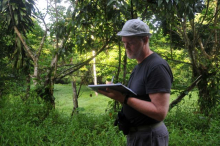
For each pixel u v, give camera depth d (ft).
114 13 13.21
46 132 13.00
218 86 15.92
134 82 5.45
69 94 36.96
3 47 22.20
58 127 13.58
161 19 15.08
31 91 16.90
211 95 15.75
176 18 16.01
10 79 21.58
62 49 16.71
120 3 12.07
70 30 15.57
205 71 16.16
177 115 15.98
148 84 4.98
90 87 5.13
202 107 16.93
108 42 17.46
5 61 23.39
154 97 4.85
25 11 19.45
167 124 15.21
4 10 19.22
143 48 5.31
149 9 14.82
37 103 16.42
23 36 19.71
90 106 27.66
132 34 5.12
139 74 5.35
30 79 22.80
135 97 5.29
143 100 5.14
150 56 5.27
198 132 13.17
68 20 15.66
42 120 15.20
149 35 5.38
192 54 16.58
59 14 19.62
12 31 19.99
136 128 5.57
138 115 5.48
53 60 17.83
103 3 14.23
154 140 5.41
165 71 4.93
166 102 4.83
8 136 11.56
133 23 5.16
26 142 11.48
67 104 29.09
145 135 5.44
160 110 4.78
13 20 19.27
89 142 11.89
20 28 20.33
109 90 5.00
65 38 16.30
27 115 15.25
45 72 18.07
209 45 22.08
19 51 20.18
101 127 14.61
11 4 18.28
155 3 13.17
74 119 15.19
